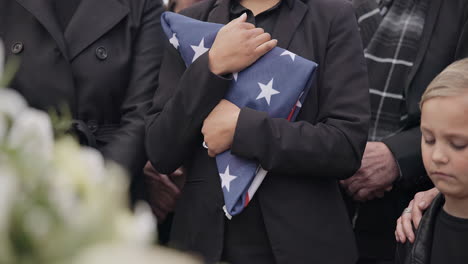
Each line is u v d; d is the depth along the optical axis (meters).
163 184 2.98
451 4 2.79
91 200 0.65
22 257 0.62
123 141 2.54
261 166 2.22
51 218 0.63
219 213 2.26
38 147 0.68
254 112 2.21
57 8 2.63
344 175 2.30
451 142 1.92
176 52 2.51
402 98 2.81
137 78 2.66
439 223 2.10
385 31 2.89
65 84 2.53
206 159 2.34
